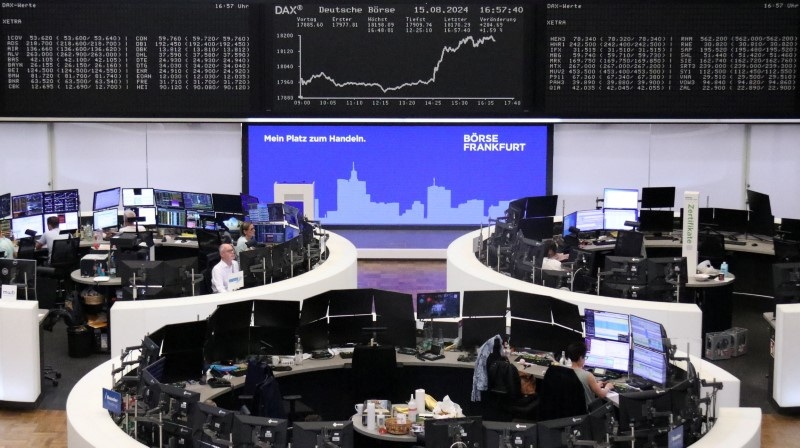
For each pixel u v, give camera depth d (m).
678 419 6.80
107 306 11.23
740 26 13.65
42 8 13.73
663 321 8.90
